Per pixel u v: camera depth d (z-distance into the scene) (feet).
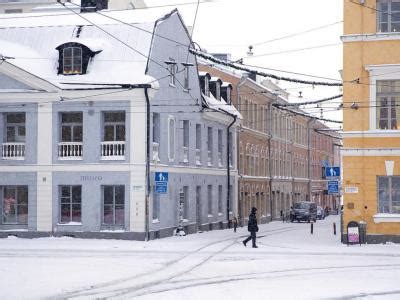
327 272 67.92
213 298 50.65
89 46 119.14
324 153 328.08
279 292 53.98
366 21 104.37
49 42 126.52
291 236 131.03
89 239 114.73
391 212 103.45
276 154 230.89
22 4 206.18
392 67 102.99
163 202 124.16
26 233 118.21
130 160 115.24
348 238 102.99
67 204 118.42
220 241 114.83
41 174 118.42
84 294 52.49
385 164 102.94
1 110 119.65
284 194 241.14
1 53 118.11
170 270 69.15
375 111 103.86
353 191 104.27
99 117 116.88
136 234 114.42
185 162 138.21
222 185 165.89
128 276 63.72
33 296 51.11
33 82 117.50
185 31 141.49
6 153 120.16
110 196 116.98
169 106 129.18
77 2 170.30
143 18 126.72
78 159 117.39
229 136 174.50
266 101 216.13
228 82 179.42
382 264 75.61
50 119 118.32
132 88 114.83
